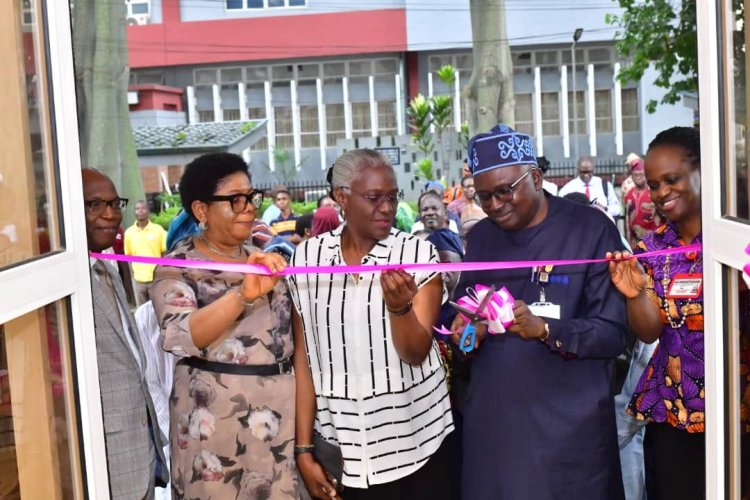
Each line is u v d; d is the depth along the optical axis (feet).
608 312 9.04
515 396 9.14
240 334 9.02
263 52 90.17
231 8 90.74
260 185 91.61
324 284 9.32
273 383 9.11
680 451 9.53
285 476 9.16
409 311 8.68
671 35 45.29
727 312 6.10
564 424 9.05
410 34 88.43
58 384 6.23
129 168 52.19
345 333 9.24
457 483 10.50
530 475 9.02
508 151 8.94
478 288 8.83
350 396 9.30
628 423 12.00
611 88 87.92
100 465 6.53
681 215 9.14
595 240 9.18
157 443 9.68
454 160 64.28
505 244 9.50
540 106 89.25
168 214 68.28
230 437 8.97
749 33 5.73
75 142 6.39
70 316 6.31
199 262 8.65
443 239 14.71
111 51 50.52
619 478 9.41
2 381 5.65
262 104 92.27
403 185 63.31
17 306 5.45
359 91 91.45
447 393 9.91
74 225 6.33
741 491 6.16
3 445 5.75
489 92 53.93
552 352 9.14
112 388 8.89
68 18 6.37
